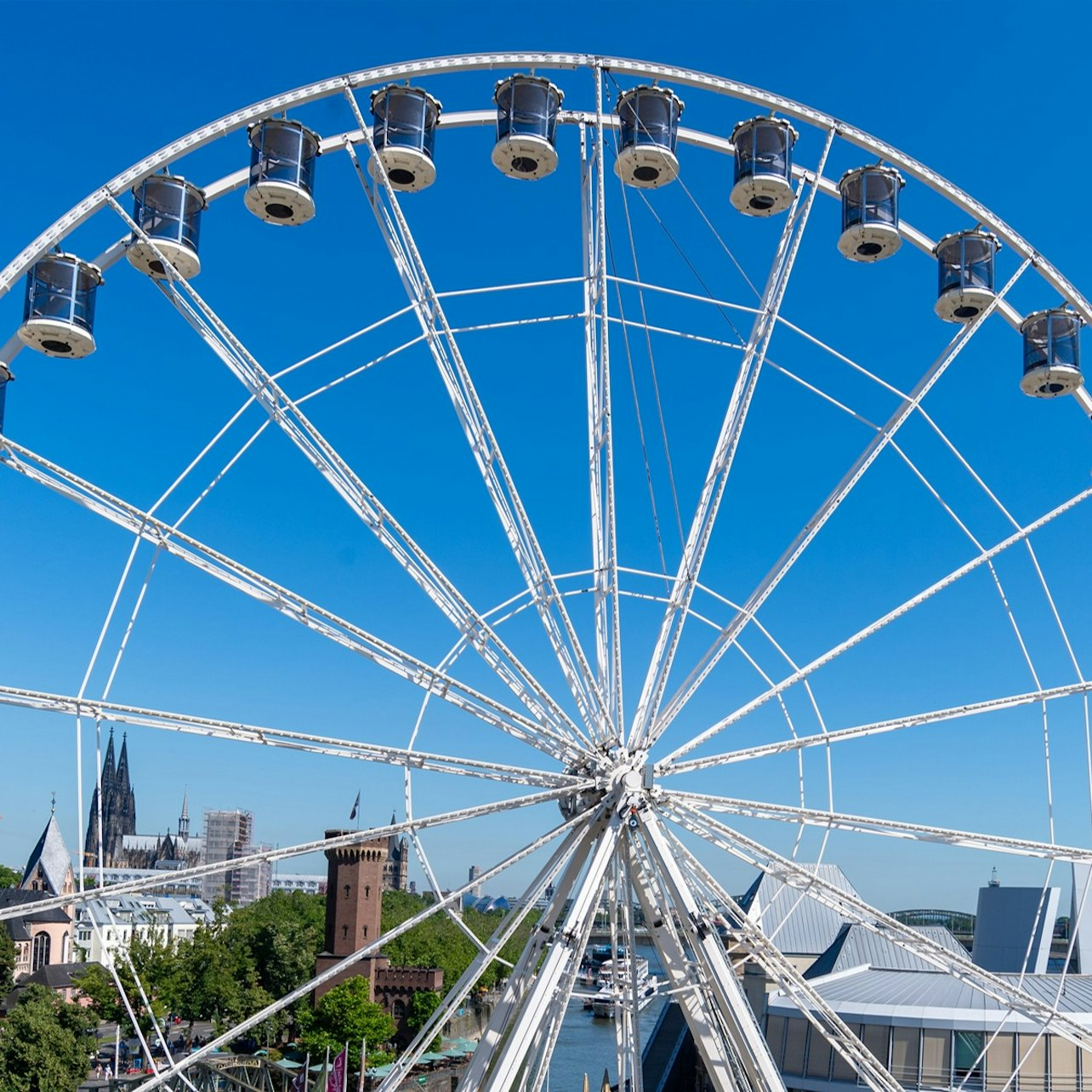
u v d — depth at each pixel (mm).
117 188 37688
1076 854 41031
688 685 41375
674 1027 125062
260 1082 123375
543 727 40469
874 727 41125
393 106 41469
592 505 43250
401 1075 38469
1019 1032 71812
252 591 37688
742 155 43219
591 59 41594
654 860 40156
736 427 42125
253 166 40906
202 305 38250
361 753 38344
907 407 42125
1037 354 48281
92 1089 127875
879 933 39500
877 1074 39500
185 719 36094
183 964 171625
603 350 40781
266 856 35844
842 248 45469
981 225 46531
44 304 40844
